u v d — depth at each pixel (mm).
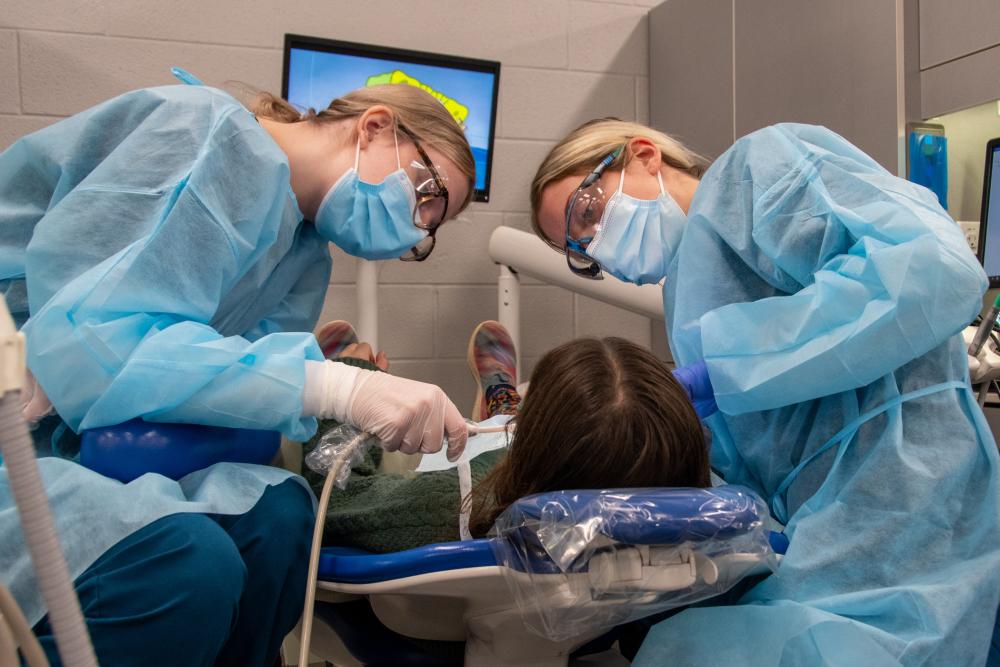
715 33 2473
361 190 1325
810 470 1067
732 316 1090
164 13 2385
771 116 2252
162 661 854
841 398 1050
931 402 1011
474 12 2627
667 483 897
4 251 1126
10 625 569
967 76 1797
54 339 960
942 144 1906
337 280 2539
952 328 958
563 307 2727
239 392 986
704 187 1214
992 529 984
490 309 2652
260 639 972
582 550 790
